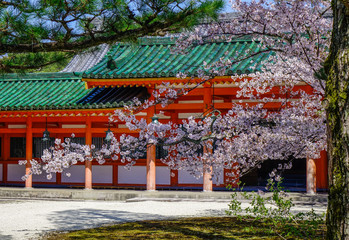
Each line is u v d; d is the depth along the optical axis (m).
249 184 21.22
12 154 23.05
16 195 19.84
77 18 8.38
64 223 12.84
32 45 8.71
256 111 12.05
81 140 21.95
